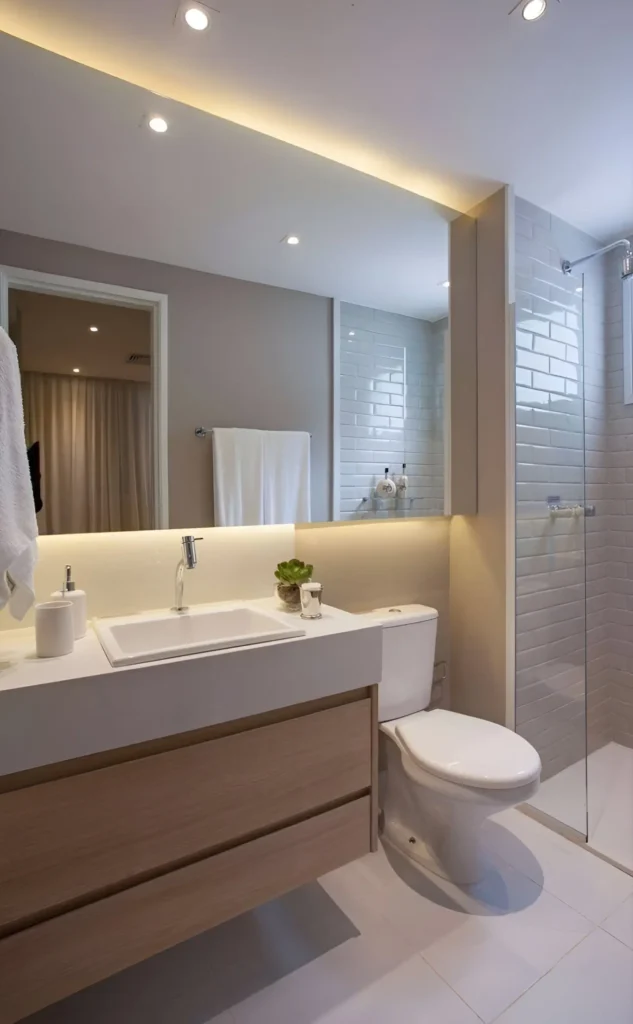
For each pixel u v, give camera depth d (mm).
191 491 1606
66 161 1391
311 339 1805
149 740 1062
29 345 1369
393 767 1794
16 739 935
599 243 2393
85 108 1370
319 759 1284
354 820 1352
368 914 1462
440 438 2043
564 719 2051
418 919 1443
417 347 1992
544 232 2100
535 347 2031
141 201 1496
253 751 1182
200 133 1515
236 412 1679
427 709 2043
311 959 1320
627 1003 1191
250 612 1586
